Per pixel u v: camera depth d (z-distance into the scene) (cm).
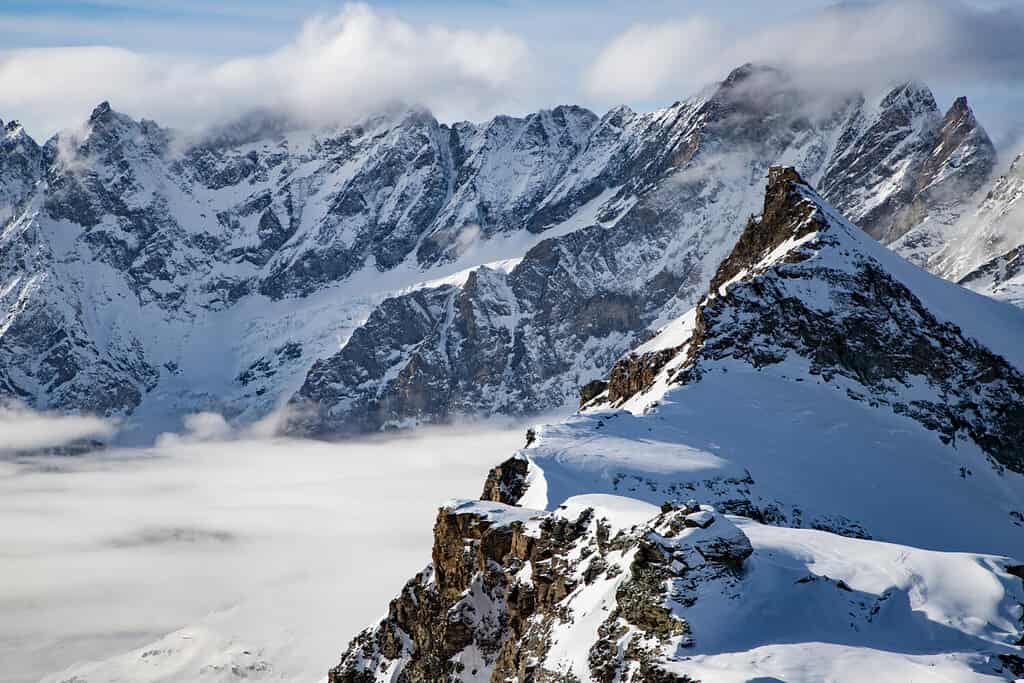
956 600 9838
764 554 10512
